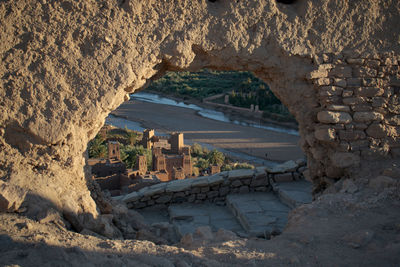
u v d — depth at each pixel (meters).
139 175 16.48
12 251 2.90
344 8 5.54
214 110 74.19
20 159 4.34
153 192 8.10
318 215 4.70
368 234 3.76
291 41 5.50
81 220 4.19
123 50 4.80
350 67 5.68
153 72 5.22
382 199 4.86
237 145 49.28
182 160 29.30
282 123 62.41
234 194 8.40
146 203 8.16
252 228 6.40
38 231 3.46
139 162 25.59
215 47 5.28
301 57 5.61
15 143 4.39
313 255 3.54
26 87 4.40
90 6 4.66
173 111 72.44
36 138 4.41
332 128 5.68
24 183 4.07
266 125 61.75
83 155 5.18
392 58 5.68
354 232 3.99
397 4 5.61
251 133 56.00
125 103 78.75
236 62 5.58
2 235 3.14
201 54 5.45
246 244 3.92
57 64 4.55
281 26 5.46
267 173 8.58
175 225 6.79
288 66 5.66
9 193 3.80
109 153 32.09
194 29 5.11
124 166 21.72
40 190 4.06
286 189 8.06
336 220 4.46
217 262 3.29
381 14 5.62
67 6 4.59
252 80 92.25
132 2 4.78
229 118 67.38
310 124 6.02
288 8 5.52
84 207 4.34
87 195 4.59
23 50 4.46
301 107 5.96
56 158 4.54
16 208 3.75
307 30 5.55
